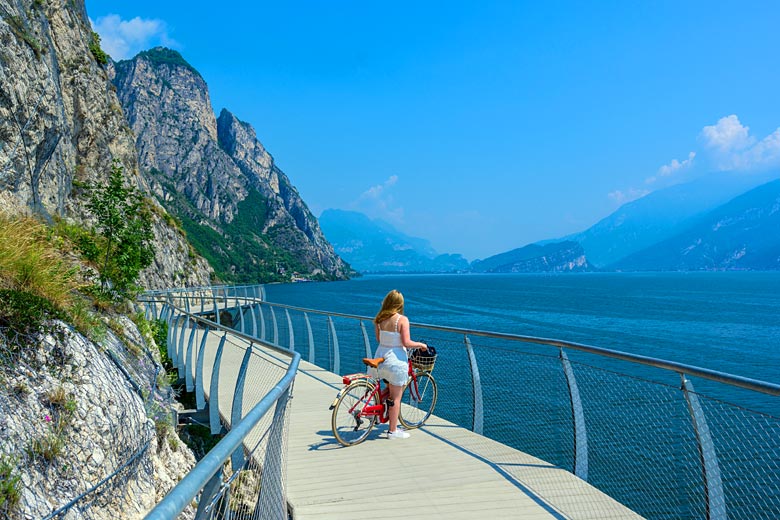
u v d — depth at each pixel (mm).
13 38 14828
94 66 35656
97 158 33156
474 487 5273
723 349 41656
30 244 6844
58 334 5750
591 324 59469
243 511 2721
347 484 5426
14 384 4762
